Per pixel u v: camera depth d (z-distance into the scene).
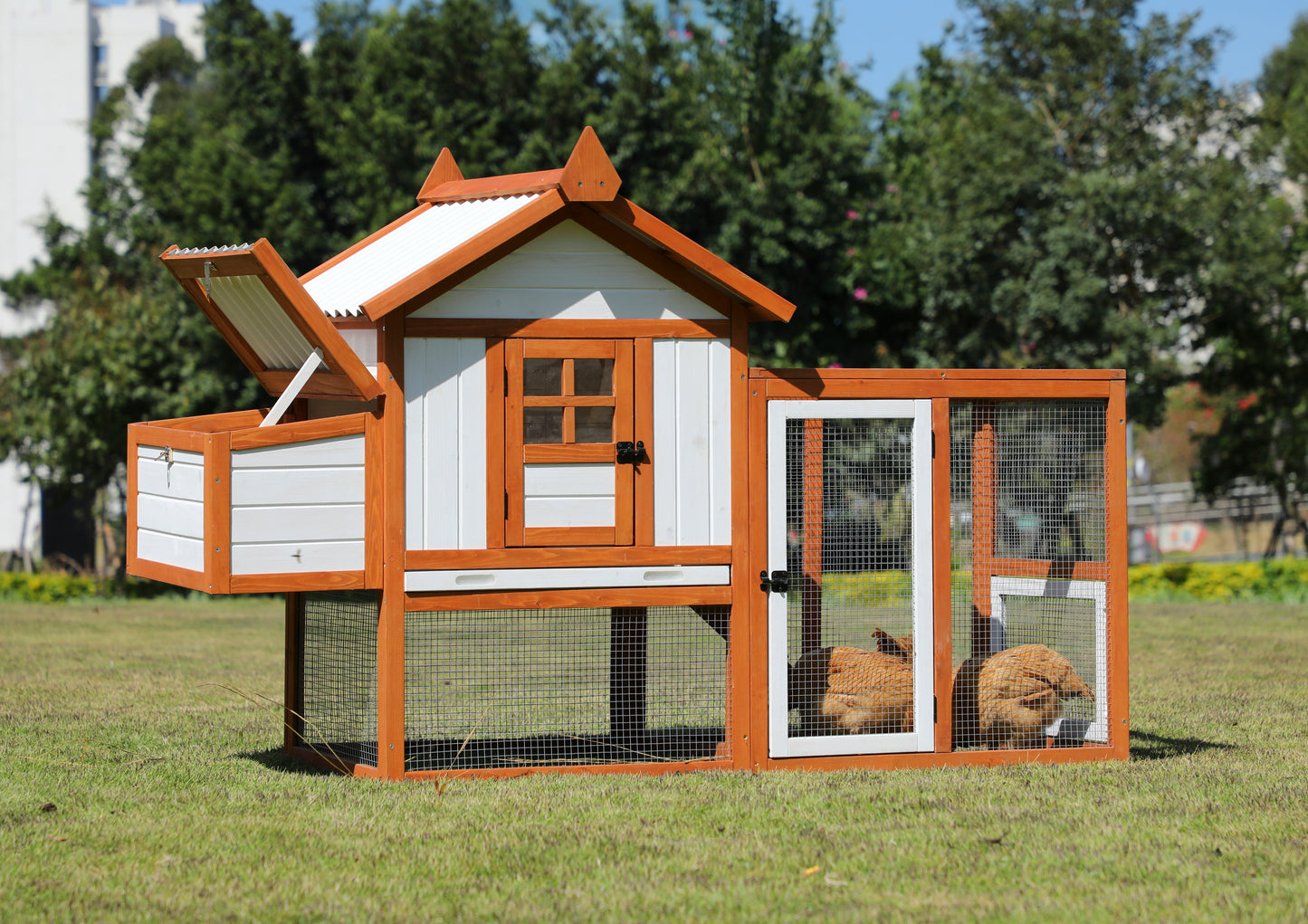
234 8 22.50
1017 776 6.56
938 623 6.89
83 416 20.84
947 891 4.62
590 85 21.20
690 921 4.29
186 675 10.70
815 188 20.66
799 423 7.00
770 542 6.76
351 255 7.51
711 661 7.79
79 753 7.12
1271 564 19.28
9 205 51.78
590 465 6.56
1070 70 20.06
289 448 6.16
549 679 8.92
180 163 22.20
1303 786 6.29
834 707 6.92
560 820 5.60
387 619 6.36
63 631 14.62
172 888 4.63
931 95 25.48
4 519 42.62
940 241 19.56
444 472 6.41
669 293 6.64
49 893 4.56
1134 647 12.93
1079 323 18.66
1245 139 21.58
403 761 6.44
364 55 21.80
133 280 24.67
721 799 5.98
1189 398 26.42
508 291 6.48
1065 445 7.23
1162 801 5.97
